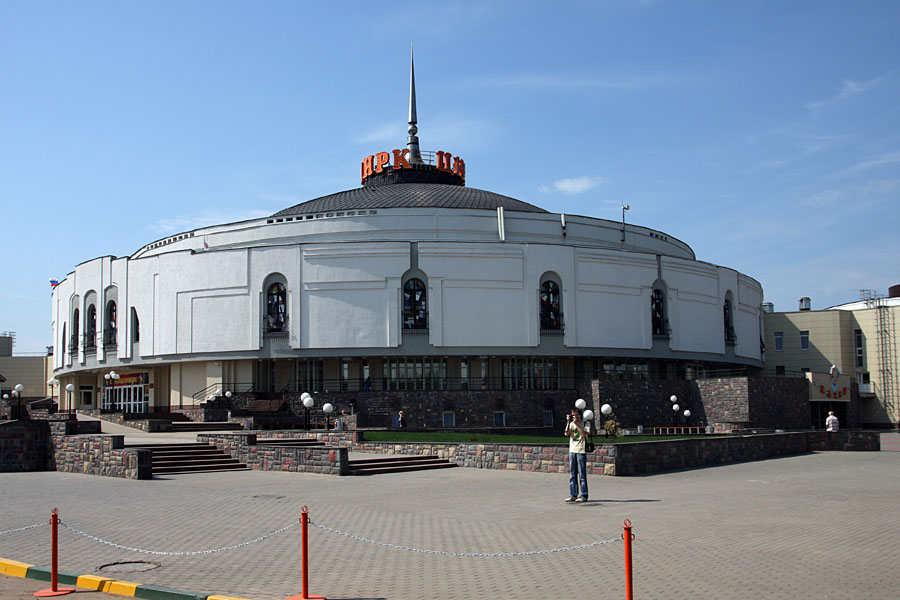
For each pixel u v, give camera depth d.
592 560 14.54
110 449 30.66
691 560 14.38
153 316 63.81
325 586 12.91
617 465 28.58
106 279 68.25
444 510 20.61
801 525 17.92
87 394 77.56
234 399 56.81
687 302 66.38
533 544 15.98
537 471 30.75
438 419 54.75
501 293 59.16
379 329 57.88
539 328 59.62
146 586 12.87
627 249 68.12
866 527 17.66
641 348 62.84
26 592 13.34
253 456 33.00
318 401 55.44
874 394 81.00
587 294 61.31
